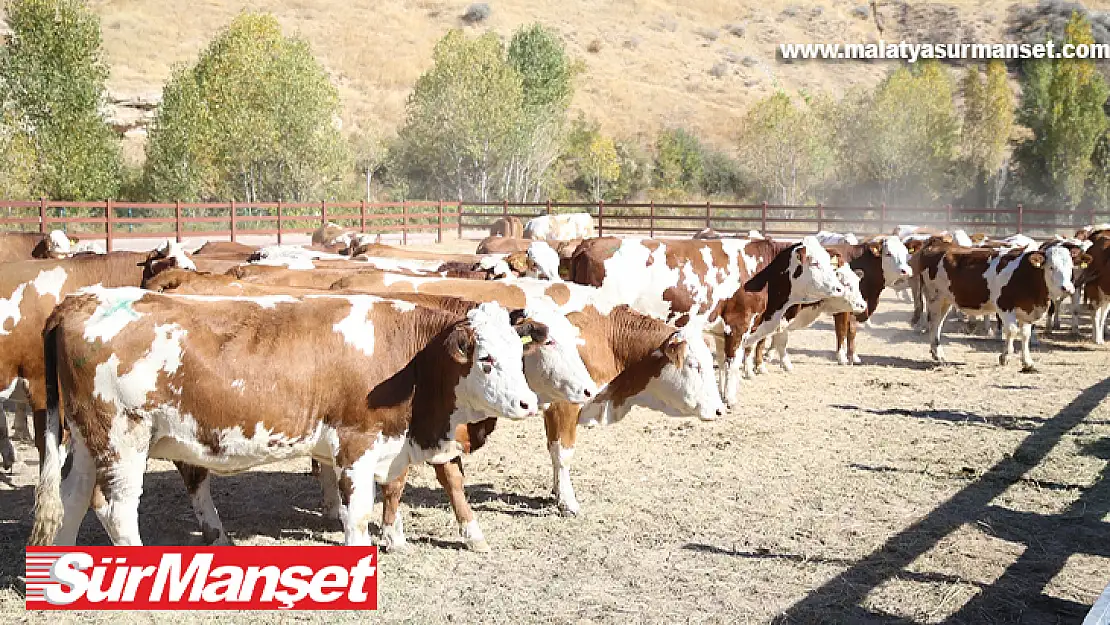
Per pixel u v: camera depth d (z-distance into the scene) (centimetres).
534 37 6494
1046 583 593
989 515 716
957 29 10394
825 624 537
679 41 9144
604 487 785
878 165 6209
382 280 809
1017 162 6969
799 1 10712
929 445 918
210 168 4278
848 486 788
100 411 529
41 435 770
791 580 598
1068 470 830
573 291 783
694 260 1073
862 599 569
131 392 526
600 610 553
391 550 638
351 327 575
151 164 4306
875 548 650
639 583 592
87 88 3747
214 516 646
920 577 602
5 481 790
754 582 594
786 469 837
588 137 6525
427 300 642
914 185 6228
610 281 1058
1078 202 6381
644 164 6550
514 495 766
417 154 5519
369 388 574
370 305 589
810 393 1166
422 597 569
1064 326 1778
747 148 6341
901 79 6469
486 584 589
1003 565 621
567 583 591
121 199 4312
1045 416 1039
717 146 7056
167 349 529
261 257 1070
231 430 545
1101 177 6506
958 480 803
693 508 732
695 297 1073
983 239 1980
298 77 4291
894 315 1905
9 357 758
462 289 799
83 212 3750
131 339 526
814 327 1767
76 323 526
